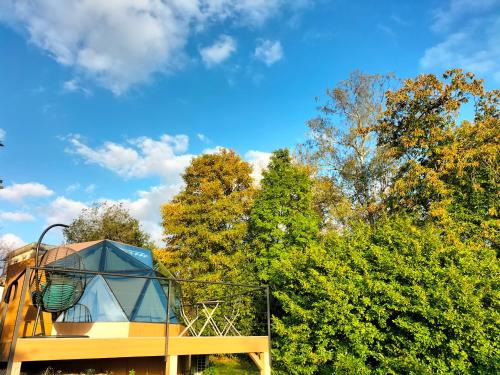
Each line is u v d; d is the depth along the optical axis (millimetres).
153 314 11812
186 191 27000
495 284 11406
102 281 11242
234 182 27859
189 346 8820
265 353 10094
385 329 11625
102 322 10422
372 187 24031
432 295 10906
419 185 19156
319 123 26281
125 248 13469
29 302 9836
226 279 21969
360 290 11758
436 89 20375
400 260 11898
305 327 12234
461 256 12289
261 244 21641
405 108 21656
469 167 18219
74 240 30328
